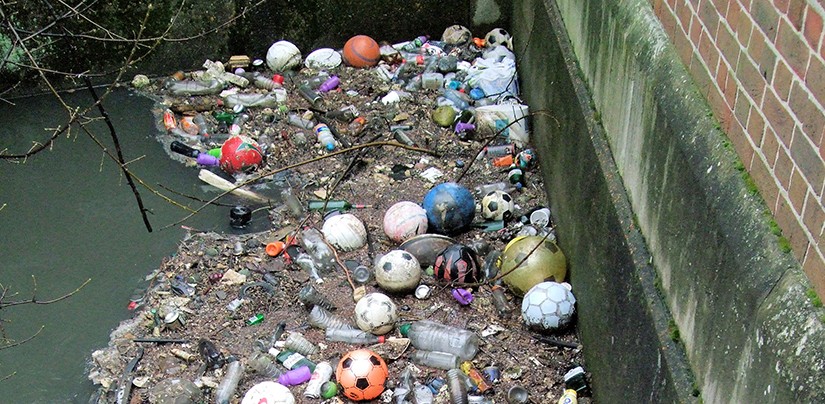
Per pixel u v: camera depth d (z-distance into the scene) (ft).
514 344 21.02
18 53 32.63
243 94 32.73
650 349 14.96
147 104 33.01
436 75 33.09
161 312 22.27
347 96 32.94
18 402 20.27
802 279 9.86
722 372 11.85
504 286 22.66
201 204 27.12
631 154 17.22
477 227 25.18
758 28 11.04
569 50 24.56
